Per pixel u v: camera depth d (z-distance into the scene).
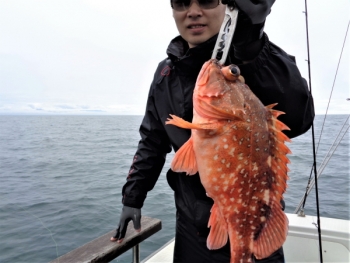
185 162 0.66
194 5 0.70
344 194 3.09
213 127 0.62
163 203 3.12
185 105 0.81
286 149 0.63
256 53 0.62
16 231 2.48
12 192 3.81
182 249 0.89
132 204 1.01
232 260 0.64
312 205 2.76
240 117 0.62
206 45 0.72
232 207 0.65
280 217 0.63
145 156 0.99
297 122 0.69
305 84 0.69
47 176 4.91
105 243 0.99
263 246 0.63
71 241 2.33
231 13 0.55
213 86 0.61
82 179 4.62
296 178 3.75
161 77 0.88
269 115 0.63
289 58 0.71
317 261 1.26
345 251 1.22
